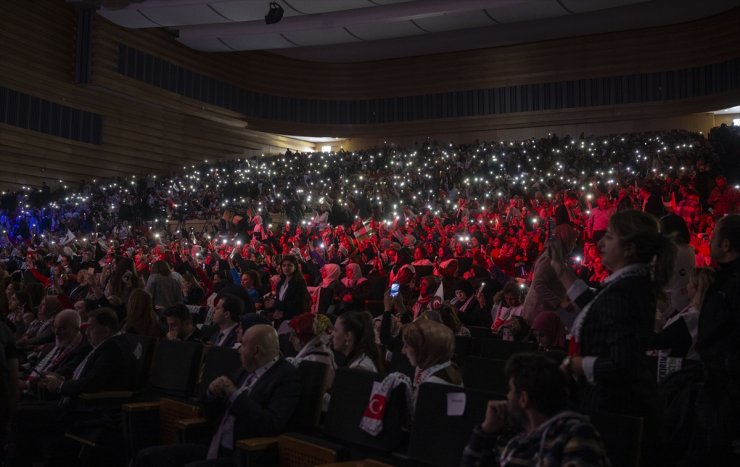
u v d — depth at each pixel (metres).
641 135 25.48
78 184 27.56
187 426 4.93
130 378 5.97
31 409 5.95
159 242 19.88
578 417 2.67
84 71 27.30
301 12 28.20
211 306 9.56
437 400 3.66
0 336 4.89
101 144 28.48
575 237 5.68
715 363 3.52
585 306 3.36
